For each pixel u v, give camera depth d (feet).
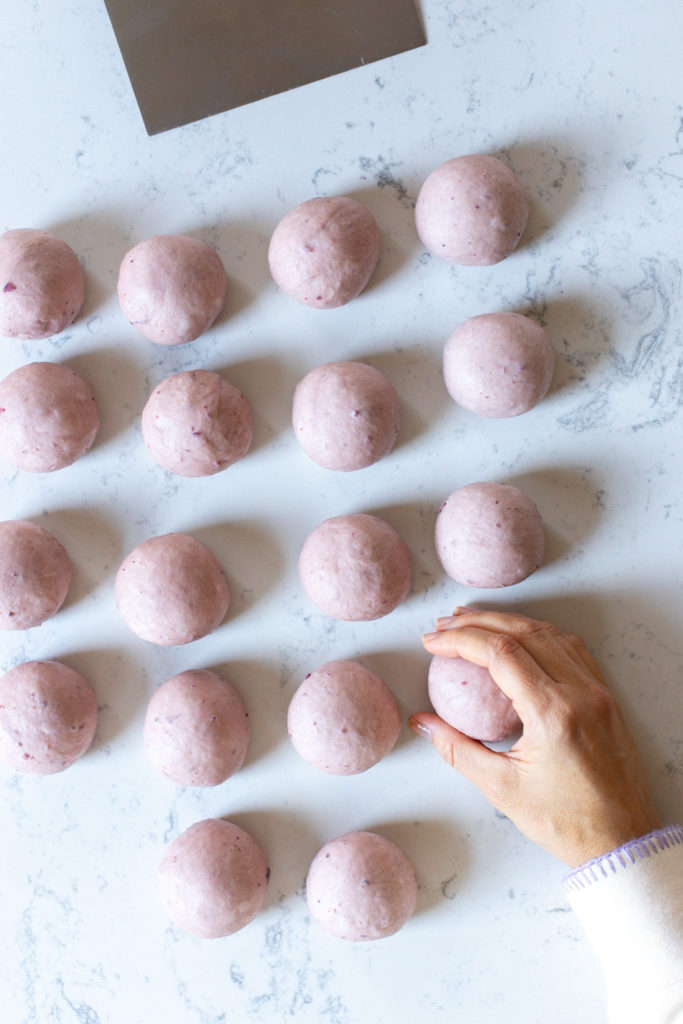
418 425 3.22
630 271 3.17
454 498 3.06
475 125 3.21
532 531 3.00
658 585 3.13
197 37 3.22
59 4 3.30
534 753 2.72
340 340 3.25
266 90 3.24
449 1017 3.16
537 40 3.19
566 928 3.12
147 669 3.27
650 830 2.75
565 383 3.18
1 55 3.31
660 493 3.15
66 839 3.28
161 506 3.28
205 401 3.05
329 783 3.21
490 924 3.15
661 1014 2.47
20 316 3.10
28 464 3.14
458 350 3.04
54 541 3.22
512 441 3.20
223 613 3.18
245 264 3.27
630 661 3.13
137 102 3.27
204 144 3.27
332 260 3.03
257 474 3.26
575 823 2.68
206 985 3.23
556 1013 3.12
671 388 3.16
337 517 3.13
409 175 3.23
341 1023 3.19
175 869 3.06
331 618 3.22
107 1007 3.26
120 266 3.27
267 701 3.24
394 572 3.04
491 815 3.16
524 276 3.21
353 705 3.01
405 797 3.19
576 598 3.15
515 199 3.03
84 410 3.17
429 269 3.23
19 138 3.32
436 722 3.01
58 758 3.11
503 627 2.92
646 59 3.17
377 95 3.23
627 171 3.18
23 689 3.10
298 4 3.19
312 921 3.20
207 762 3.04
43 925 3.29
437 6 3.20
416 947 3.18
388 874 3.02
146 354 3.29
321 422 3.02
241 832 3.15
